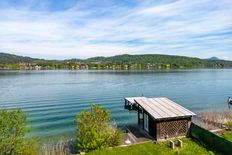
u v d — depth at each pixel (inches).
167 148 835.4
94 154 788.0
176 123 965.2
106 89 3186.5
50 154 810.2
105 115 869.8
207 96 2588.6
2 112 675.4
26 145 708.0
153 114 962.1
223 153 772.6
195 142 896.9
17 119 676.7
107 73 6993.1
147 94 2731.3
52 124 1423.5
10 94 2677.2
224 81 4419.3
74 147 930.7
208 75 6117.1
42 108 1914.4
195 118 1348.4
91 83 4003.4
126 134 1011.3
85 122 850.8
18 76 5679.1
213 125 1154.0
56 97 2487.7
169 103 1143.0
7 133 666.8
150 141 919.7
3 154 657.6
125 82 4153.5
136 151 808.9
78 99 2364.7
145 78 4995.1
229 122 1111.0
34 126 1373.0
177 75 5984.3
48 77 5383.9
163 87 3417.8
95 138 824.9
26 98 2406.5
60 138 1126.4
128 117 1617.9
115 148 841.5
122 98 2438.5
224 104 2122.3
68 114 1702.8
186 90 3097.9
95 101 2257.6
